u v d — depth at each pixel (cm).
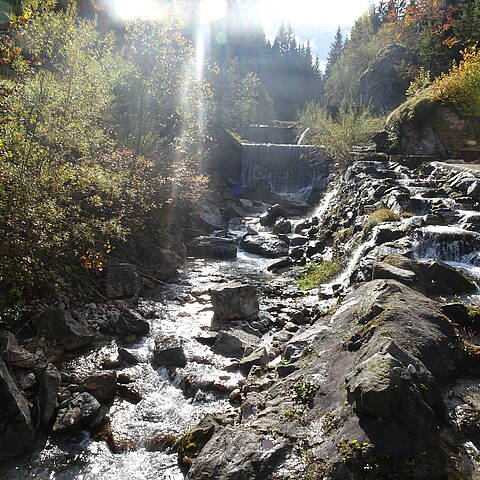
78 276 774
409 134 1530
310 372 433
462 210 837
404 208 913
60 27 788
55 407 472
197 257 1283
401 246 715
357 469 282
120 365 592
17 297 634
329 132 1850
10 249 552
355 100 3331
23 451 423
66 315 646
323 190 1966
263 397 429
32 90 693
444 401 347
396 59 3059
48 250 640
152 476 389
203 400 512
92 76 859
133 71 1227
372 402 296
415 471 275
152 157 1273
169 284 984
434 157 1366
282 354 563
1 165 534
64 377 538
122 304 788
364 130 1761
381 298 466
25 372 520
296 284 992
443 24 2733
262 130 3497
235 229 1717
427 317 428
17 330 614
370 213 1008
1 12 676
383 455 281
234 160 2402
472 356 397
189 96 1420
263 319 766
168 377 571
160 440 441
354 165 1457
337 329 495
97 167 795
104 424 468
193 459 388
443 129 1441
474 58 1489
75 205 707
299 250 1234
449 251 693
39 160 614
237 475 315
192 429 430
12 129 586
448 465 286
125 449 431
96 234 779
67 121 735
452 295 568
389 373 305
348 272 875
